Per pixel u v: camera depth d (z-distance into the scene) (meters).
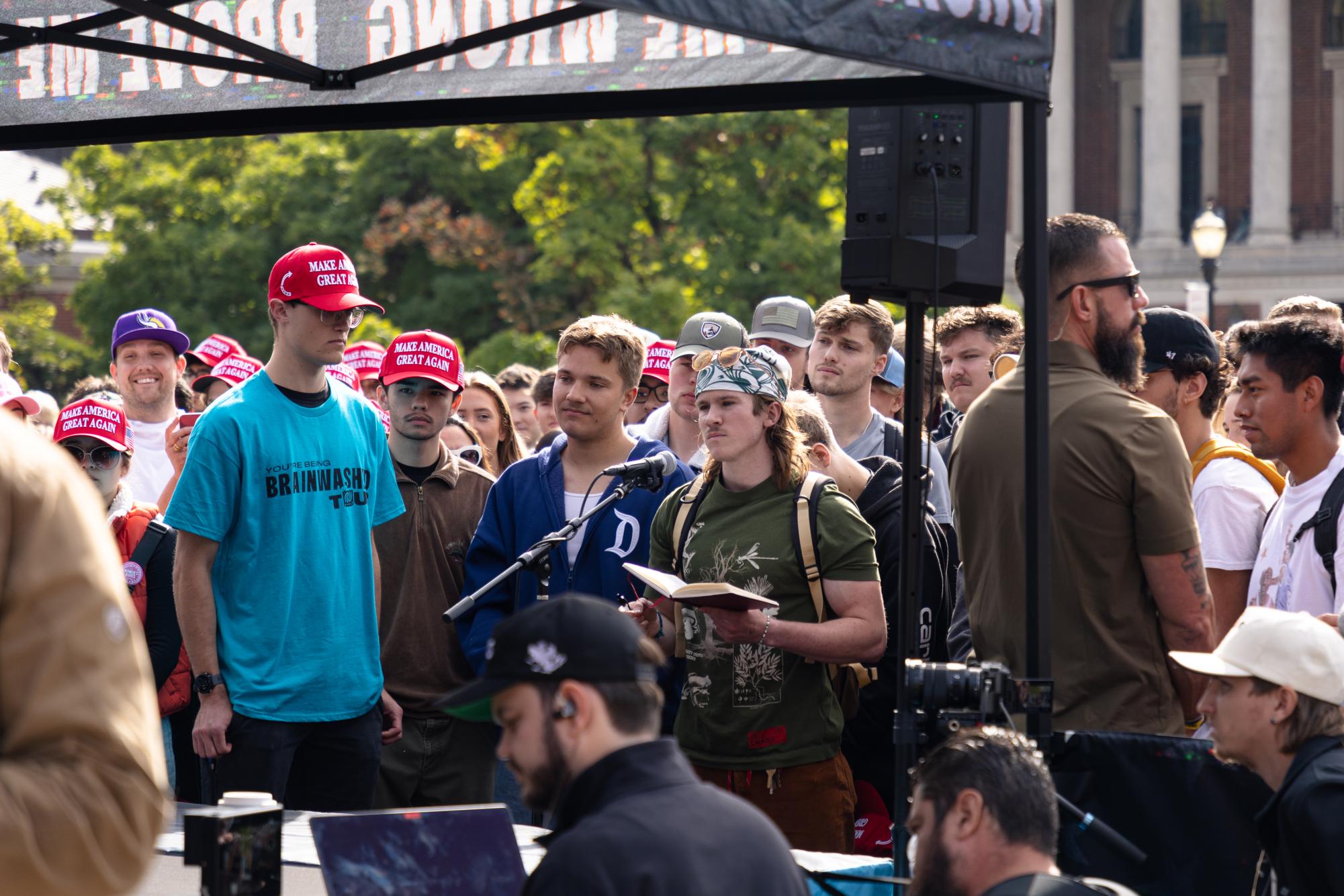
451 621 7.89
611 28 7.15
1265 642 5.58
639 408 12.96
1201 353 8.16
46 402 11.68
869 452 10.31
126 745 2.80
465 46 7.39
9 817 2.66
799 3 4.93
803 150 42.59
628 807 3.81
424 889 4.75
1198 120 72.06
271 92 7.81
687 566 7.86
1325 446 7.44
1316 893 5.30
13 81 8.09
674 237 43.69
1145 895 6.12
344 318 8.41
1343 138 70.00
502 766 11.26
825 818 7.58
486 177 48.72
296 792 8.59
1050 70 5.80
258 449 8.25
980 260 6.96
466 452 11.94
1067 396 6.67
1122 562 6.61
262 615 8.23
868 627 7.50
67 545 2.83
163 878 5.30
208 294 48.00
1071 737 6.24
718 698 7.64
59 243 57.34
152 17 6.86
